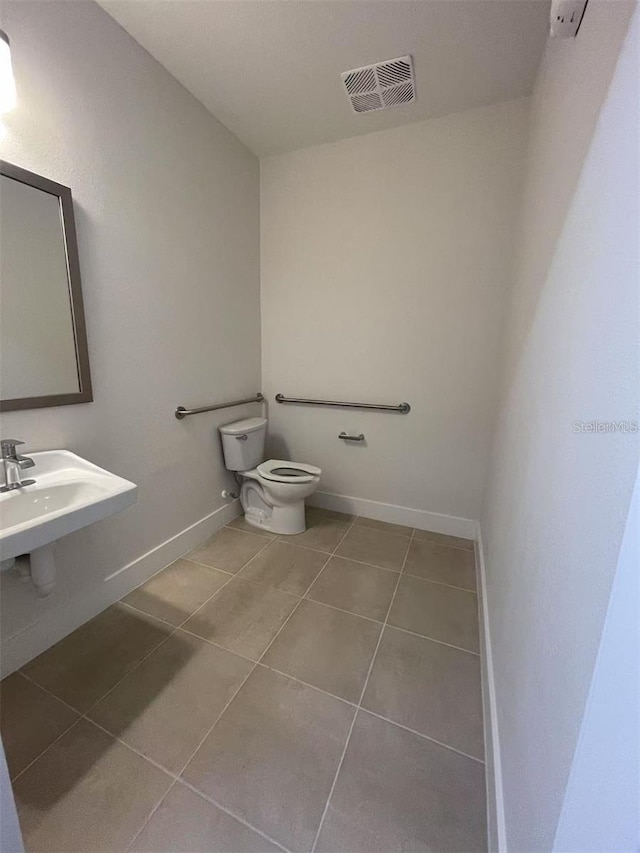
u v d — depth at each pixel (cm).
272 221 236
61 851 82
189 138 176
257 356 252
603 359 49
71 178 128
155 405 173
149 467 174
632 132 45
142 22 137
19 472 114
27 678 123
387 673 128
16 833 54
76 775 96
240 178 215
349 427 243
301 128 199
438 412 218
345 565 194
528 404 103
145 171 156
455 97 172
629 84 48
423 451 226
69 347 133
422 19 133
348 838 85
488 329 197
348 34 140
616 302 46
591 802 38
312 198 222
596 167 60
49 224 123
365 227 213
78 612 146
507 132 176
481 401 207
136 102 148
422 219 199
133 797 92
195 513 208
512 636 93
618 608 35
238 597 167
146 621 151
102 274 142
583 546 51
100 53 133
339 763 100
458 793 94
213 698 118
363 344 228
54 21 118
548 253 95
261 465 231
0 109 106
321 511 259
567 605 55
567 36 87
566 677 52
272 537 222
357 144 206
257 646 139
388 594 171
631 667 32
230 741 105
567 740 48
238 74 162
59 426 132
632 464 38
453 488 224
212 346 207
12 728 107
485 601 151
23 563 116
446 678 127
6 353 116
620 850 31
